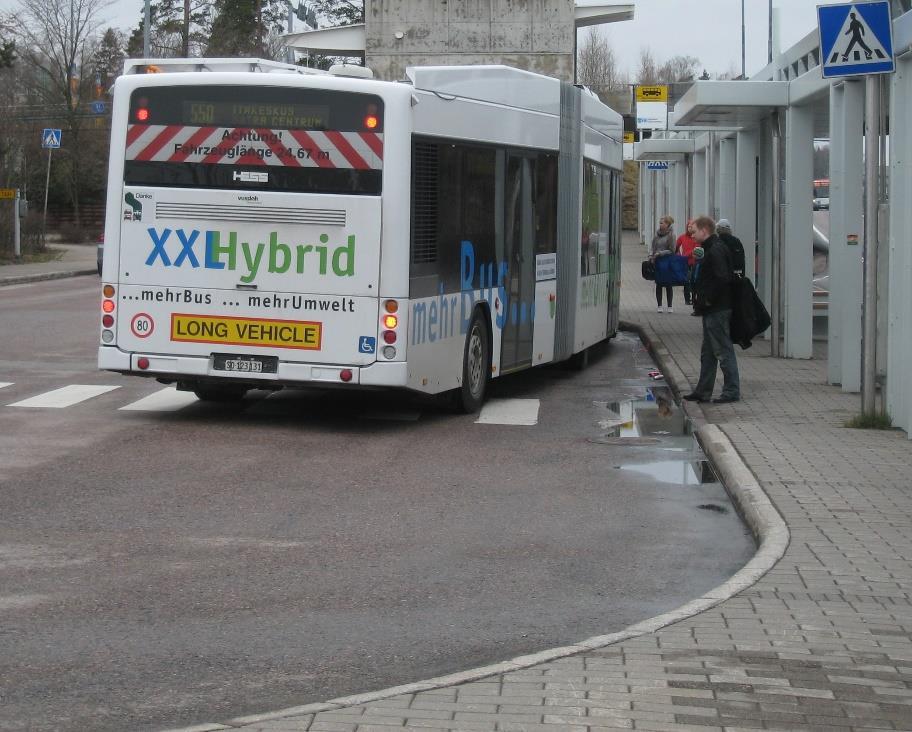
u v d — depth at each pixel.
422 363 13.05
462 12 42.94
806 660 5.77
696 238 14.98
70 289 35.41
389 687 5.66
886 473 10.41
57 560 7.79
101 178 70.19
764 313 15.02
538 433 13.19
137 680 5.68
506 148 15.02
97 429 12.60
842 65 12.29
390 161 12.55
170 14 64.56
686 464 11.58
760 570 7.41
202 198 12.85
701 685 5.43
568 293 17.67
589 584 7.53
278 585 7.34
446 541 8.54
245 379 12.90
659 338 23.12
